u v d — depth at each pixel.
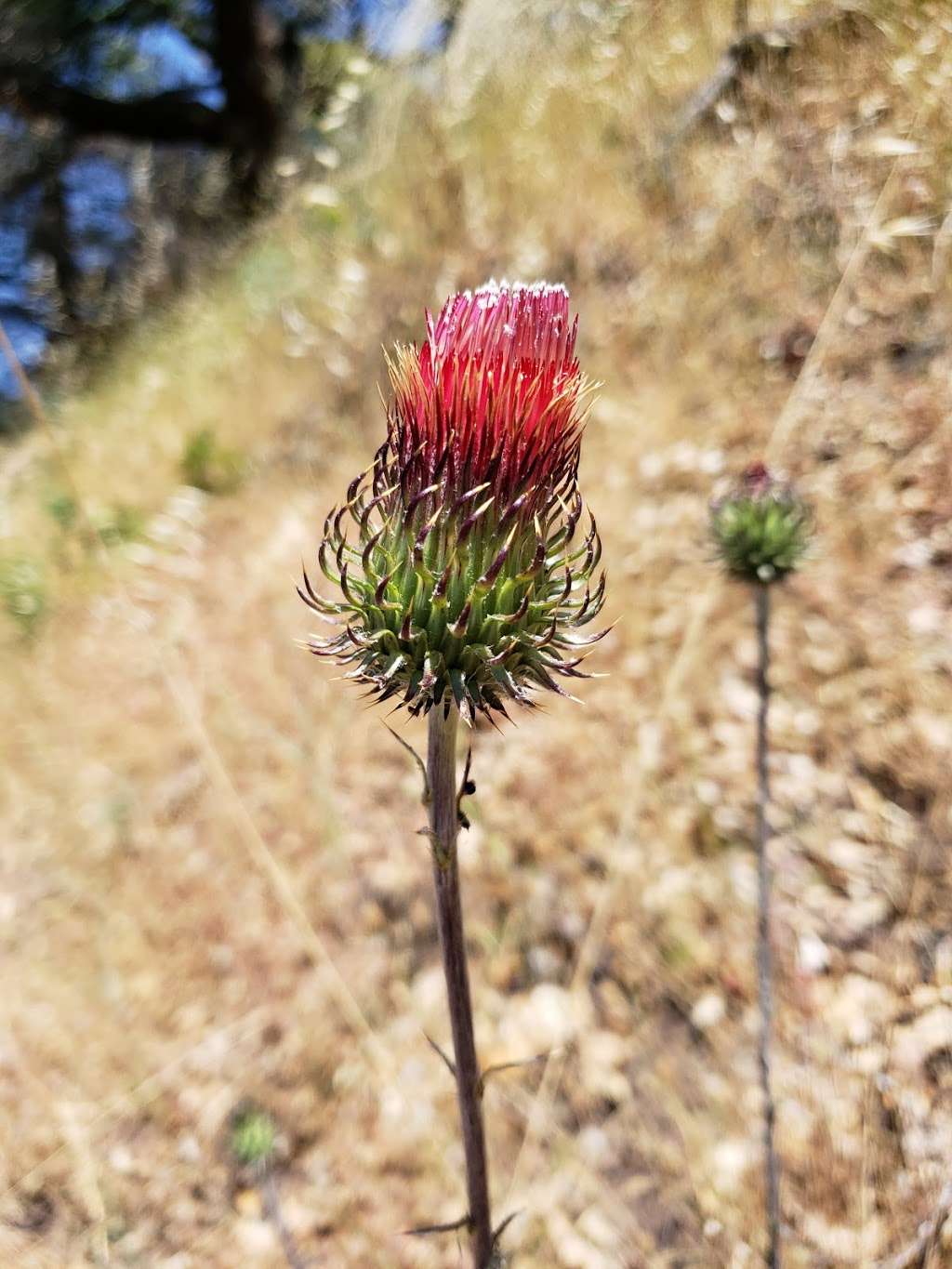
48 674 0.35
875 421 0.30
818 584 0.27
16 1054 0.23
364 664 0.10
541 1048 0.21
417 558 0.10
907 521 0.28
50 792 0.30
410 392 0.10
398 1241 0.19
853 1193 0.17
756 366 0.34
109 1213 0.20
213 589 0.36
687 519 0.30
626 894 0.23
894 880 0.22
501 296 0.10
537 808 0.25
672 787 0.25
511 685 0.10
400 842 0.26
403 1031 0.22
